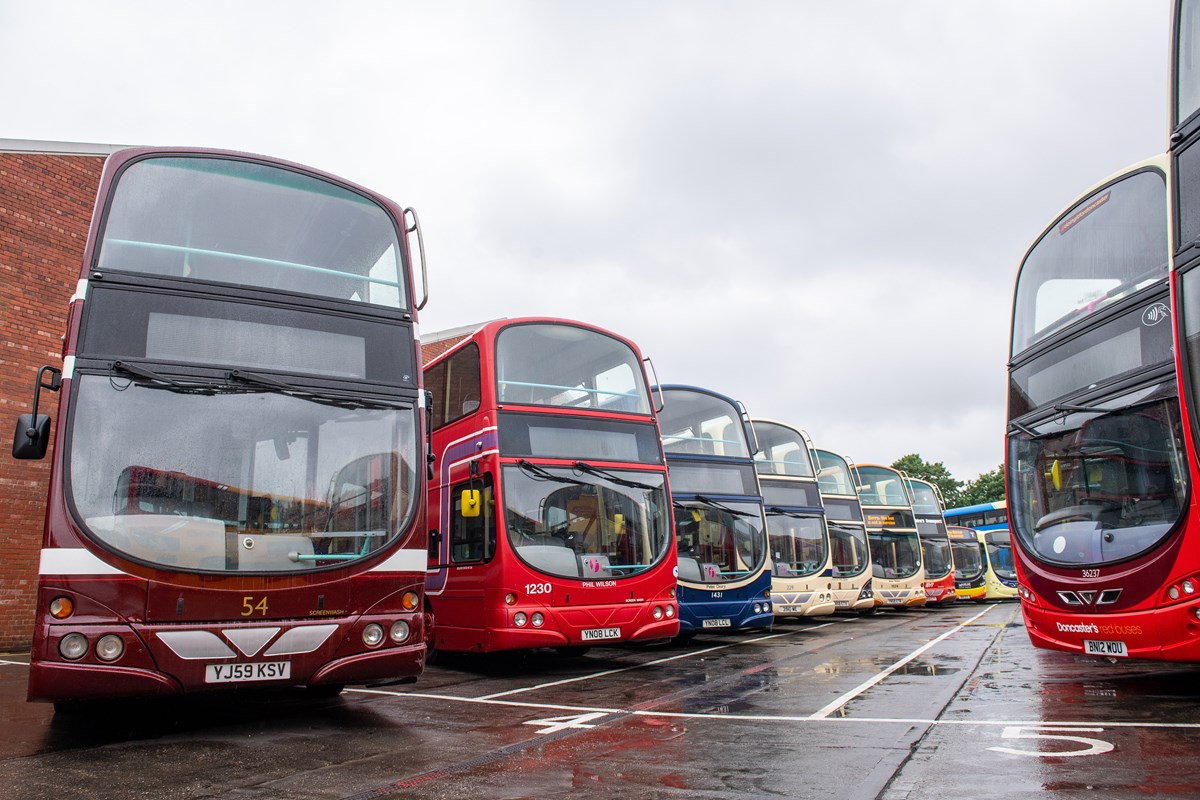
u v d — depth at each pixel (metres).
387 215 8.05
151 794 4.61
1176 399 7.50
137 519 6.02
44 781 4.91
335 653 6.39
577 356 12.22
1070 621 8.27
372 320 7.51
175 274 6.78
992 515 35.34
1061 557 8.45
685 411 16.45
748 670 10.64
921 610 28.16
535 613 10.54
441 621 12.02
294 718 7.16
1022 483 9.40
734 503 15.98
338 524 6.71
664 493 12.02
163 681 5.79
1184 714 6.51
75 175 15.30
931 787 4.45
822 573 20.08
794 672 10.26
